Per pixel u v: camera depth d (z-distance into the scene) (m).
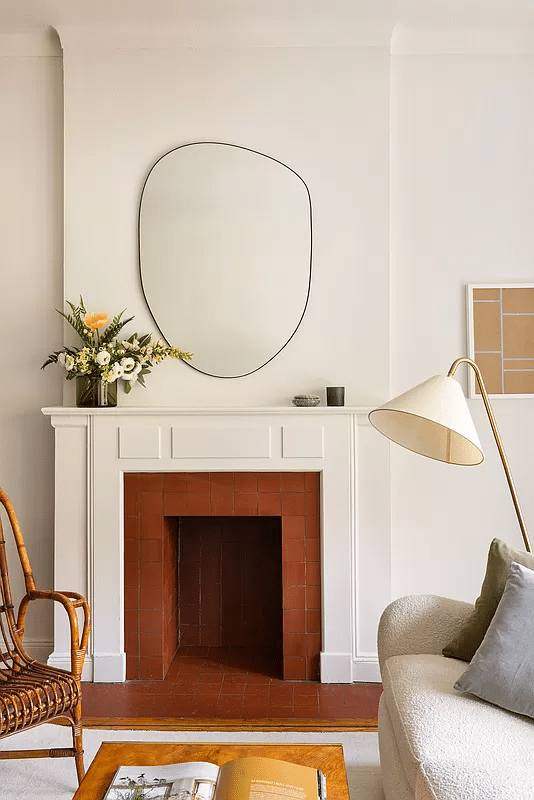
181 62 3.62
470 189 3.69
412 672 2.17
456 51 3.69
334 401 3.44
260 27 3.57
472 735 1.83
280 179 3.60
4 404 3.71
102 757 1.81
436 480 3.67
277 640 3.89
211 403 3.60
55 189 3.71
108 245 3.61
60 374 3.69
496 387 3.66
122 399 3.61
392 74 3.70
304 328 3.59
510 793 1.62
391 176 3.70
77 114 3.61
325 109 3.60
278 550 3.88
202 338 3.60
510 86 3.68
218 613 3.90
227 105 3.61
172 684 3.38
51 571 3.68
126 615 3.46
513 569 2.18
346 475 3.42
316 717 3.00
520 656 1.98
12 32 3.66
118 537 3.44
